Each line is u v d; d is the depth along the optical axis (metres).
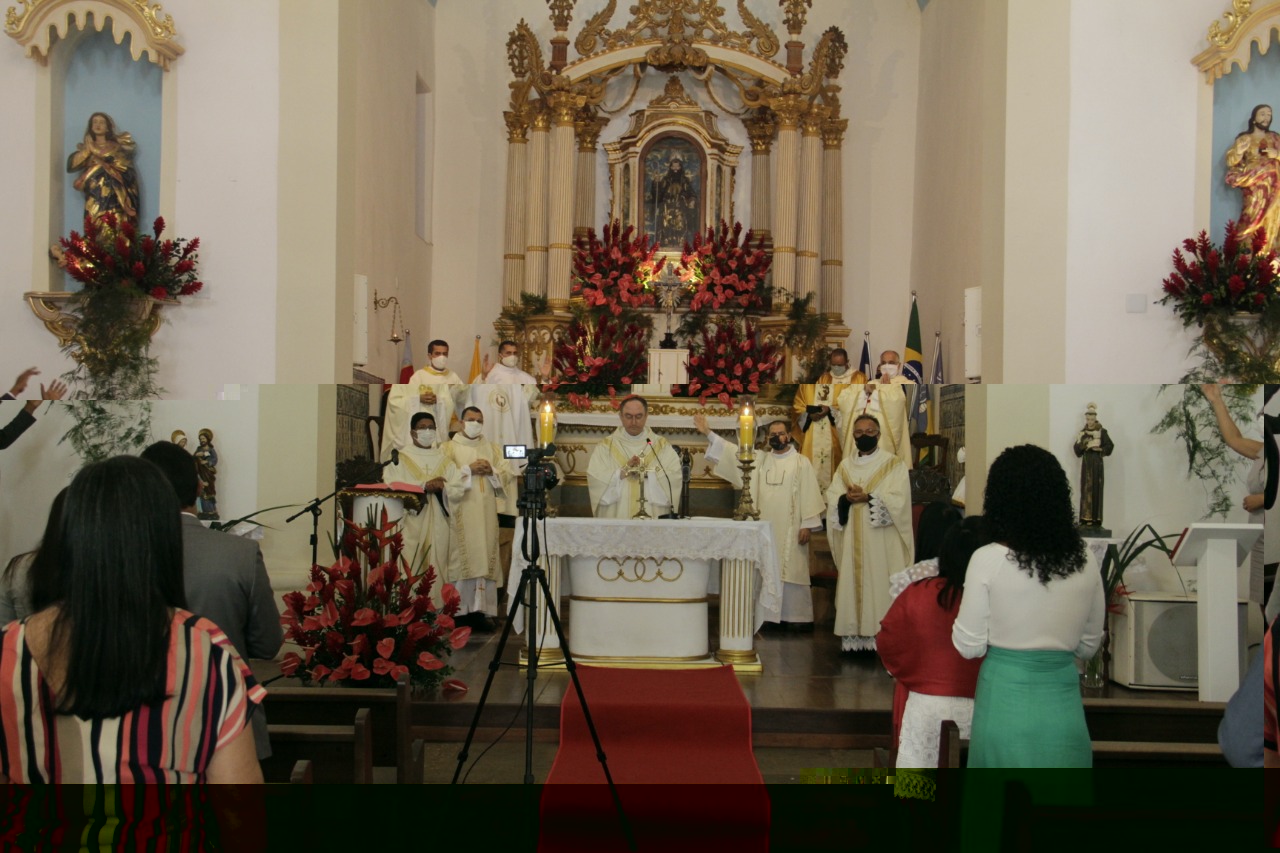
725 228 12.68
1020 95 8.20
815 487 9.04
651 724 6.03
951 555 4.12
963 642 3.71
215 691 2.24
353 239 8.48
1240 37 7.78
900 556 8.05
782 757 5.99
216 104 8.09
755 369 10.81
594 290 12.23
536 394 10.48
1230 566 6.29
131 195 8.15
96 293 7.61
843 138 13.70
